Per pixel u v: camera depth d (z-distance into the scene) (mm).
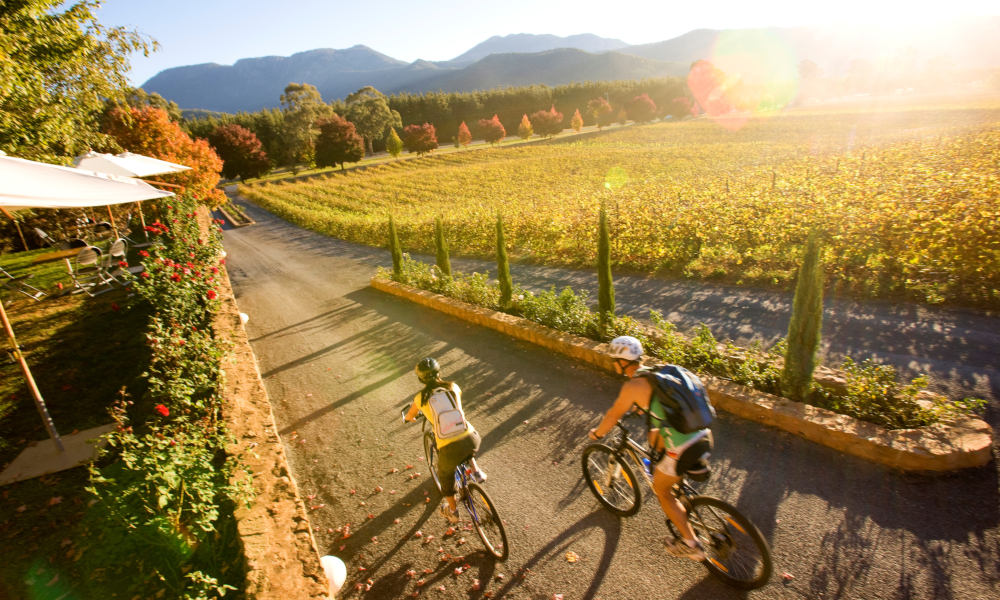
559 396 6934
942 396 5355
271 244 27922
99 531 4355
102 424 6184
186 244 12492
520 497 5020
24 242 18422
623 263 13977
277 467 5344
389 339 10289
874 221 10344
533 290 12977
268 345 10891
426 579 4230
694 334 8805
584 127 150250
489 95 153125
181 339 6914
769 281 10828
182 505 4570
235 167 88312
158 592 3830
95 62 15578
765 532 4141
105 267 12180
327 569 4156
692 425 3414
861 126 69812
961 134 34656
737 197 16500
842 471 4680
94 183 5934
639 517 4516
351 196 51688
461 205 37312
